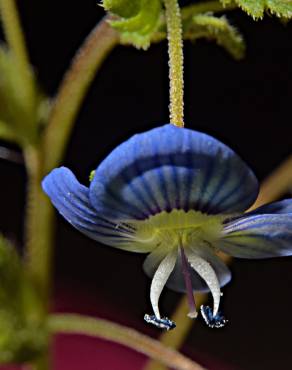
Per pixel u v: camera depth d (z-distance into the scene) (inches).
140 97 4.5
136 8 2.3
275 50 4.5
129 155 1.9
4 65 2.7
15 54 2.7
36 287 2.7
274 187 2.8
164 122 4.5
